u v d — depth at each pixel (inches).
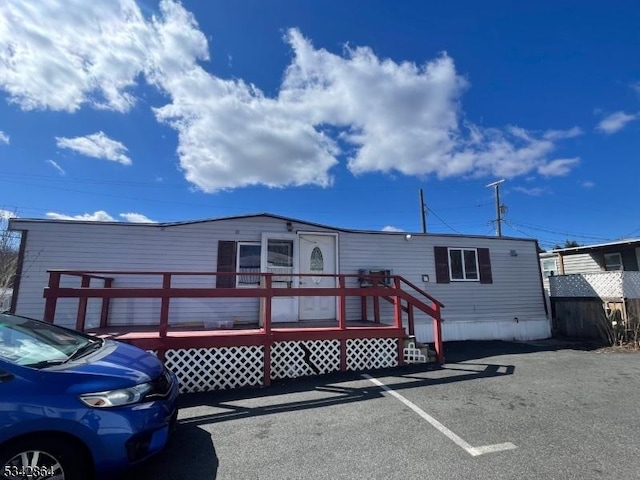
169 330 313.1
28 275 350.9
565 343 476.7
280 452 155.9
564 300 571.5
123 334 269.7
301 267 418.0
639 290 520.7
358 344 308.0
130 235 378.0
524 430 176.7
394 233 464.8
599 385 258.1
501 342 476.7
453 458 148.9
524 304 521.0
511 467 141.3
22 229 356.2
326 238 436.1
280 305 395.2
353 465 144.5
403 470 140.0
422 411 203.5
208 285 388.8
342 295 302.4
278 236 414.3
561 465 142.8
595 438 167.5
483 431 175.8
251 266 403.2
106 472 118.3
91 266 365.4
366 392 242.2
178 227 390.3
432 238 483.8
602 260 694.5
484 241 513.0
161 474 138.6
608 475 135.3
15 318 157.8
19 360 125.8
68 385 119.0
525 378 277.1
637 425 183.0
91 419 116.9
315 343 295.6
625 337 477.1
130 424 122.7
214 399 233.1
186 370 257.6
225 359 265.0
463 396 231.1
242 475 138.2
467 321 488.4
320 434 174.1
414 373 292.7
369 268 447.5
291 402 223.9
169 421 140.8
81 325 257.0
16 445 109.2
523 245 534.3
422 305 333.7
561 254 728.3
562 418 192.5
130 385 129.8
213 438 170.7
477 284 499.8
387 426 182.7
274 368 281.4
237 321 387.9
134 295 251.9
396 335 317.4
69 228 365.4
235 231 403.9
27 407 110.2
